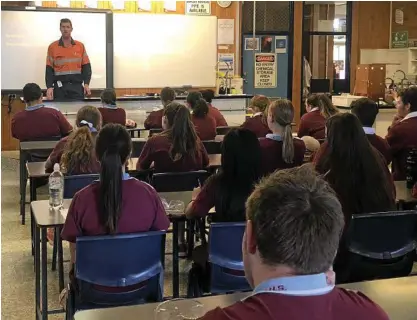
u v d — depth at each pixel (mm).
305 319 1023
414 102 4066
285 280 1049
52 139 5508
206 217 3062
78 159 3691
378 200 2658
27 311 3455
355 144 2660
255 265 1104
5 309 3471
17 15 8672
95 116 4246
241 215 2645
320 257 1051
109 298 2355
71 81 7688
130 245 2314
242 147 2627
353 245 2533
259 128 5152
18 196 6258
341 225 1093
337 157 2678
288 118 3656
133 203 2420
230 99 8242
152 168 4008
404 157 4055
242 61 10266
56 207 3086
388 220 2525
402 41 10906
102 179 2389
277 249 1047
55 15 8836
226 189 2652
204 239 3613
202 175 3699
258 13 10312
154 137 3963
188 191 3410
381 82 8555
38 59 8852
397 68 10883
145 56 9469
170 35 9562
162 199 3158
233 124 7930
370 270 2590
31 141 5414
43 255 2938
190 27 9672
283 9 10469
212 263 2543
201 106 5406
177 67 9672
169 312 1680
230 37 10016
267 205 1073
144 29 9406
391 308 1741
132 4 9391
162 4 9539
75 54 7664
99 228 2398
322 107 5445
